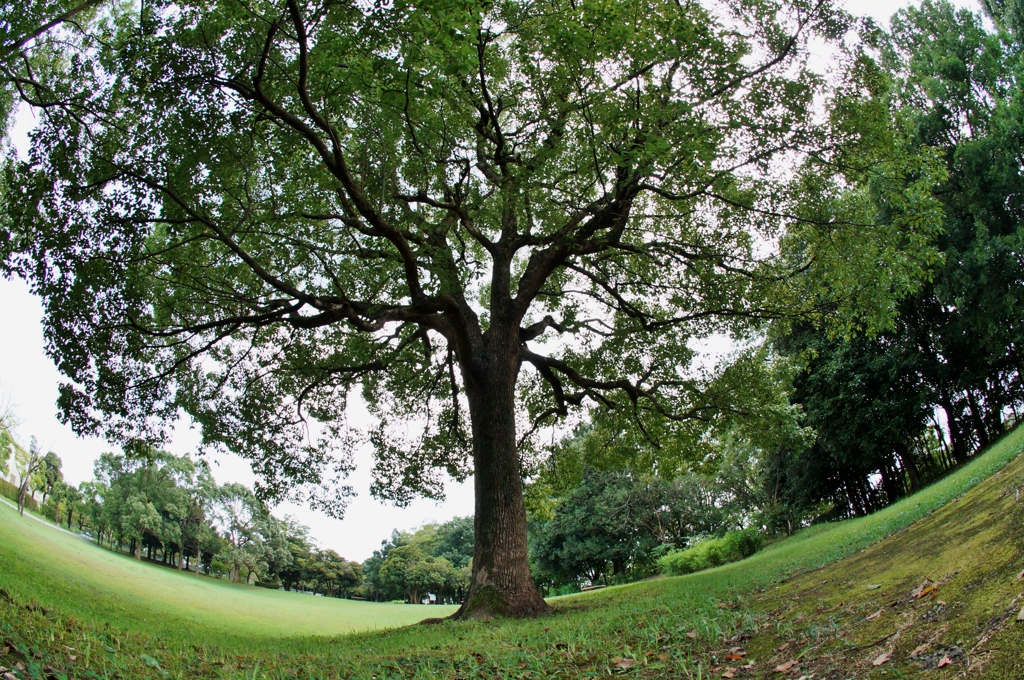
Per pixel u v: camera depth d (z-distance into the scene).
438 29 6.69
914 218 11.73
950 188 21.72
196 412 14.22
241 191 10.16
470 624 9.84
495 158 11.71
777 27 11.27
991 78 21.83
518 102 11.48
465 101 10.53
